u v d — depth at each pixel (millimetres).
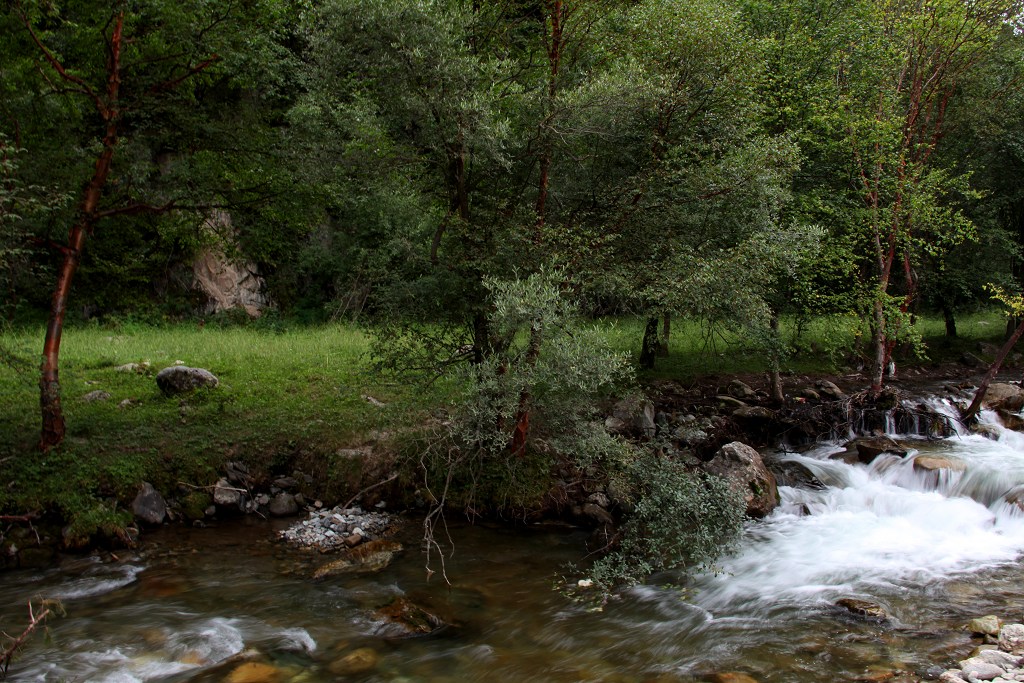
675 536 8352
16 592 7367
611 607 7141
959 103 16062
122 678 5797
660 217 10211
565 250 9188
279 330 20250
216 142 10883
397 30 8578
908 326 13055
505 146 9258
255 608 7078
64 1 9977
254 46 10773
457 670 5961
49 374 9375
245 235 11859
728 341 14688
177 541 8672
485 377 8234
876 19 13461
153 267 20250
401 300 9789
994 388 15164
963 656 5918
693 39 10180
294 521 9312
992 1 13266
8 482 8727
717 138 10656
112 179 11055
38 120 9680
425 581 7711
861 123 12805
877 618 6695
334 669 5965
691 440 11539
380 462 10086
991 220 18516
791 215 13117
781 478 10719
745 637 6449
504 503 9430
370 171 9945
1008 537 8875
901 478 10820
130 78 10578
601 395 12094
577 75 9898
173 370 11633
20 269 10258
